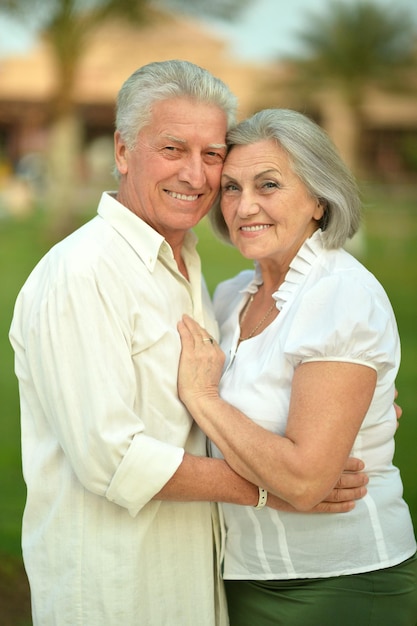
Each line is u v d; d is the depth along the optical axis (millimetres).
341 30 20219
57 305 2156
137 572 2230
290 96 20594
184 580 2320
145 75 2340
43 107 24609
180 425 2285
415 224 17359
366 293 2186
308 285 2322
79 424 2152
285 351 2193
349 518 2264
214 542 2432
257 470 2133
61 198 16547
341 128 20859
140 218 2416
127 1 16562
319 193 2342
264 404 2256
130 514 2182
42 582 2299
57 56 16453
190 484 2156
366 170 23625
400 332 9086
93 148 24484
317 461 2080
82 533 2250
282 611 2322
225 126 2391
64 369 2148
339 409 2100
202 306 2566
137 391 2258
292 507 2221
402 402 6469
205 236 15984
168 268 2410
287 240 2389
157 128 2322
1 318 9922
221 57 21266
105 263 2223
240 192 2432
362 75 20422
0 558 3926
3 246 15570
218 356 2326
